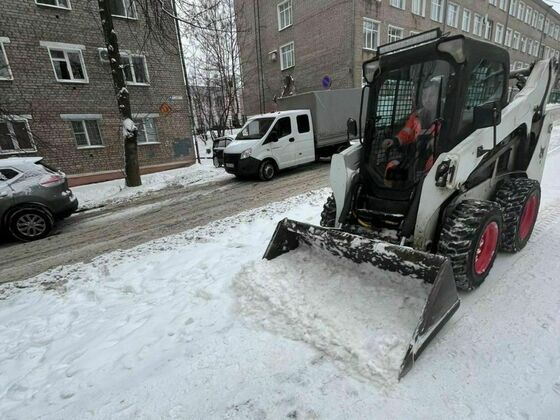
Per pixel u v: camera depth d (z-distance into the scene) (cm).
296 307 241
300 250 300
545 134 357
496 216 255
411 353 186
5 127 1055
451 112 248
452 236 236
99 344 253
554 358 193
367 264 246
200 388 194
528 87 324
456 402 168
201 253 422
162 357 225
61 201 618
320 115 988
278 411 173
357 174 313
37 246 546
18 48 1053
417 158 272
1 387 224
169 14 853
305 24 1927
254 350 218
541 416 158
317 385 186
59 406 195
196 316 269
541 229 374
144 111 1345
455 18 2308
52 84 1125
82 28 1153
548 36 3681
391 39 1888
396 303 220
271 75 2334
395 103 285
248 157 864
